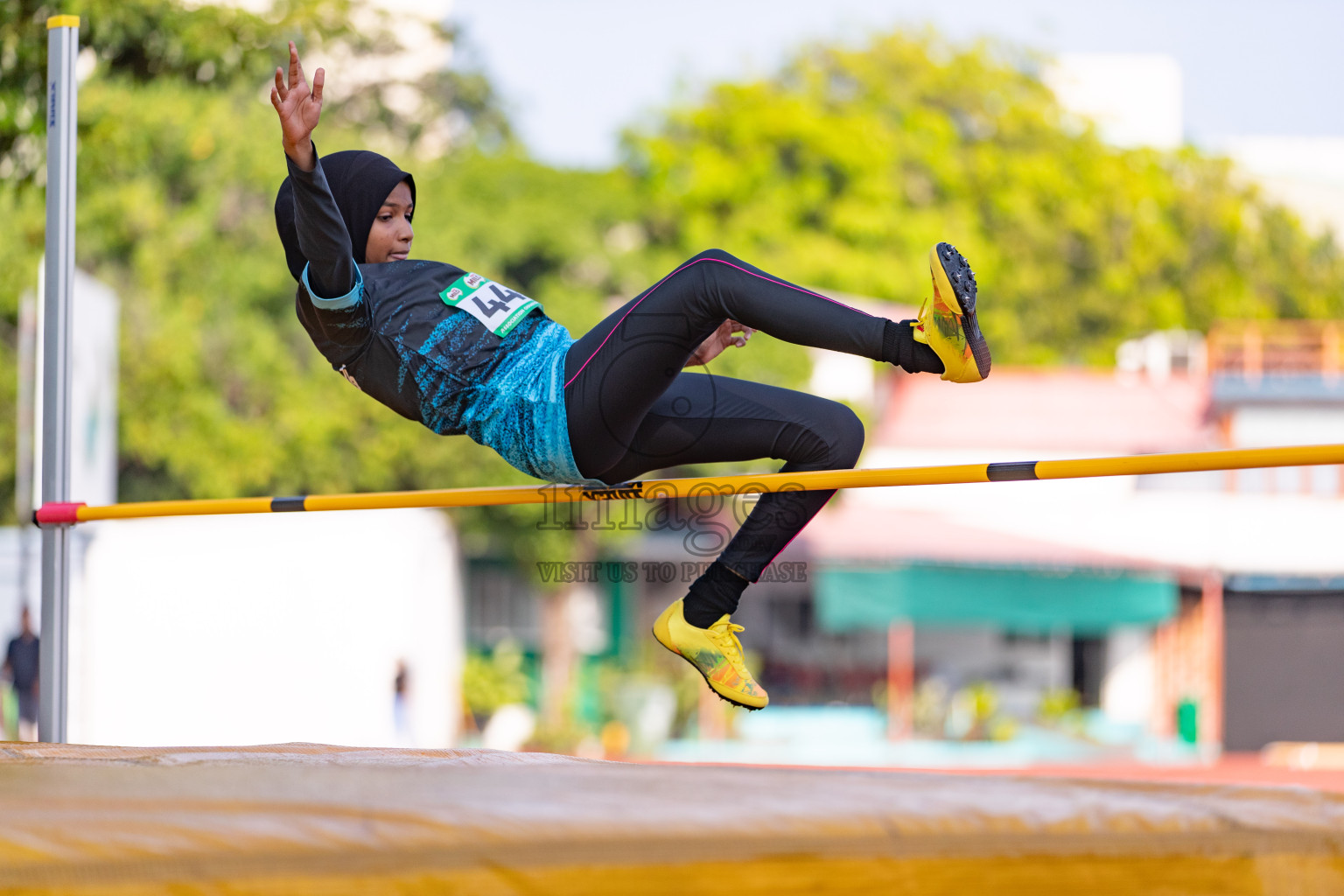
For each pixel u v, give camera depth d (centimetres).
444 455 2859
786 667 2795
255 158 2795
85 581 1566
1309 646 2723
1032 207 3816
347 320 383
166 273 2834
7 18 1230
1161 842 269
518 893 247
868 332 372
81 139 1532
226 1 1491
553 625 2886
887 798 284
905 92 3856
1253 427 2916
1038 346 3784
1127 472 401
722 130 3600
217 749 414
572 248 3119
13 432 2850
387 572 1727
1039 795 291
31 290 1653
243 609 1673
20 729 1490
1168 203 3969
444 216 3056
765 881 255
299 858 244
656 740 2436
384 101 3378
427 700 2042
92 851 243
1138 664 2850
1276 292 4041
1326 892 272
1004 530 2755
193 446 2819
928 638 2912
